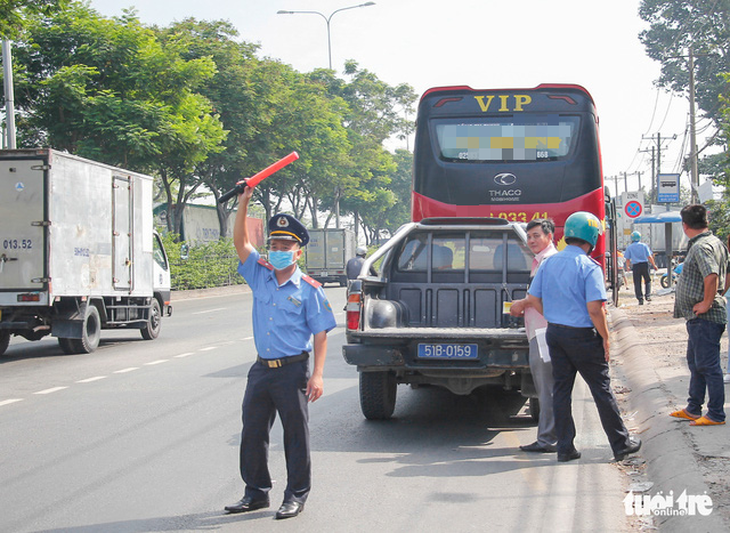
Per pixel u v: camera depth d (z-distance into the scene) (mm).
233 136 38812
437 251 9188
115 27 28562
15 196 14172
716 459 5855
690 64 30328
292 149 43531
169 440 7578
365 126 59344
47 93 27203
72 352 15102
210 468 6551
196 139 29500
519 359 7301
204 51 38031
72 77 26438
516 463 6602
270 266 5246
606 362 6250
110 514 5348
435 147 12367
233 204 47781
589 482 5965
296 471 5297
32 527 5094
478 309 8984
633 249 22031
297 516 5258
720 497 5016
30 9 16719
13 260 14180
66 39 28000
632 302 23609
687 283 7027
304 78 45875
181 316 24906
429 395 10195
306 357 5289
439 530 4949
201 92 37438
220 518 5242
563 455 6574
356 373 11992
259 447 5371
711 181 20250
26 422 8492
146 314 17891
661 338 14070
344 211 76750
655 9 52438
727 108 21281
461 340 7340
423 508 5398
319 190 51781
